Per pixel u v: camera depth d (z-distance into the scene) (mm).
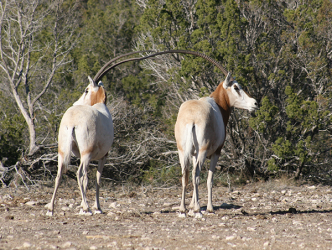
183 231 18453
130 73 76125
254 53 44188
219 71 41469
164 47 45719
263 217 23031
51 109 53375
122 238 16703
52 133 45875
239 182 44656
